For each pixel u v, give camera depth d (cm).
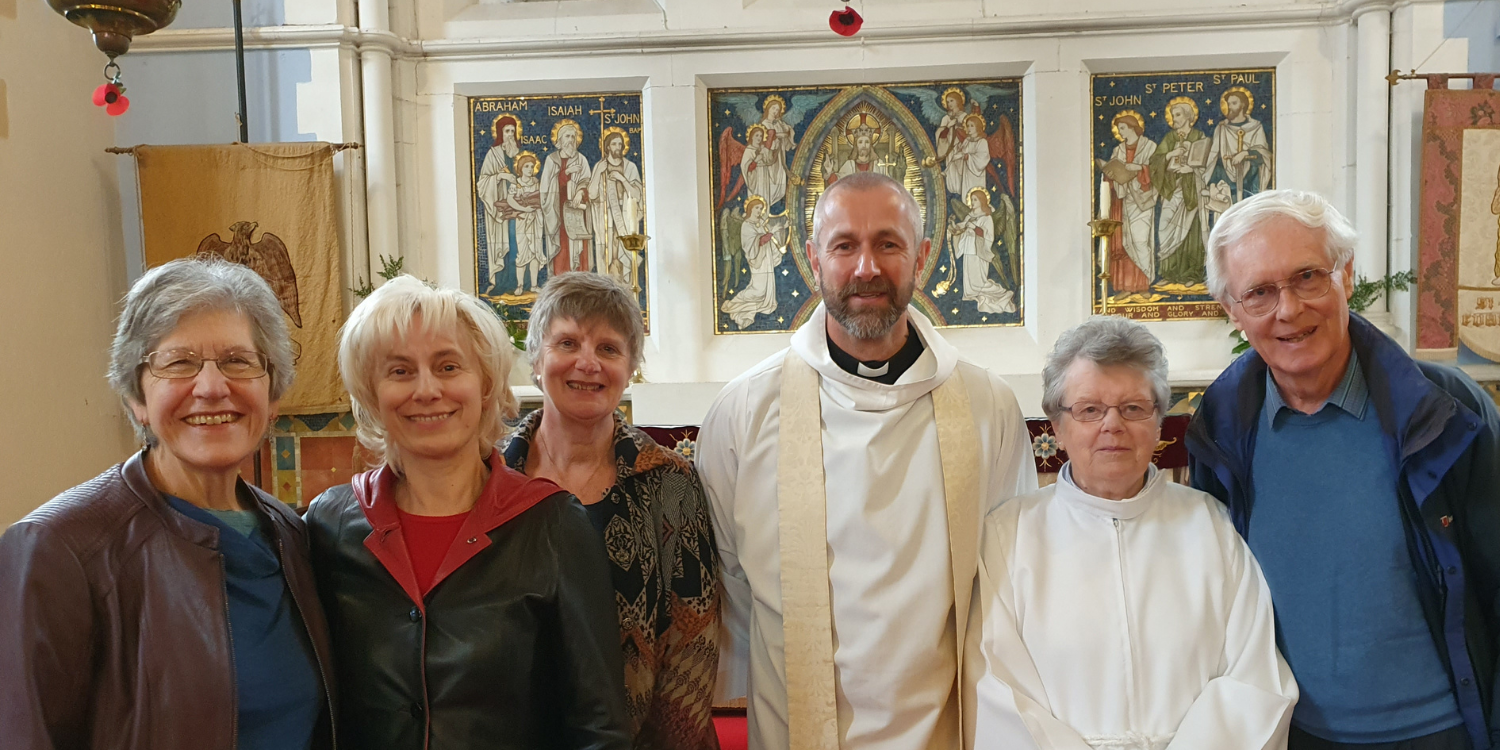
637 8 512
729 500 239
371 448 173
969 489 219
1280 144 495
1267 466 201
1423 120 456
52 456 436
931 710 209
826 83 507
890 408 223
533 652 159
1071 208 496
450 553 158
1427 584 184
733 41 500
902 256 213
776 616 224
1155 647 191
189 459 148
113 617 137
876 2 503
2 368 410
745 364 507
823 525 219
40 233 435
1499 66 465
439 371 162
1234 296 193
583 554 166
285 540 160
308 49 488
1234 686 183
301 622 155
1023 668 195
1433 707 183
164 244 471
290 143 476
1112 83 502
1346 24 485
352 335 163
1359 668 184
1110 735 186
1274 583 196
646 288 512
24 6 430
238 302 154
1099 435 198
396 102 507
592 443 205
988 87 505
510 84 509
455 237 511
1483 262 457
